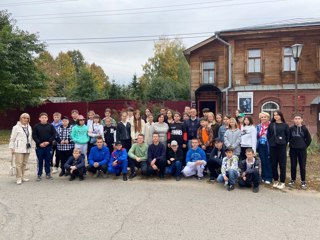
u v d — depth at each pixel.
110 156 9.18
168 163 8.82
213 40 22.08
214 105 22.45
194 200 6.70
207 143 9.09
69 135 9.29
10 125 25.77
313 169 9.95
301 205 6.42
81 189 7.60
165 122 9.56
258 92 21.05
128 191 7.42
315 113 19.97
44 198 6.82
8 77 20.53
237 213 5.87
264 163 8.28
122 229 5.07
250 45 21.36
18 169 8.24
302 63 20.42
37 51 22.72
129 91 42.38
